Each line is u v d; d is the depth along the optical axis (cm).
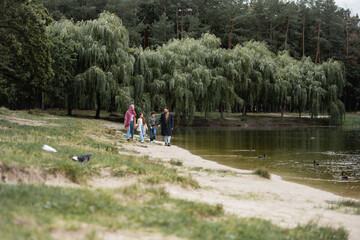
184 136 3578
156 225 554
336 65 6150
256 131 4538
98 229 488
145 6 9300
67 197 628
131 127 2412
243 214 757
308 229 677
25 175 808
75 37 4425
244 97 6078
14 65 3017
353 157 2192
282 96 5847
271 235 583
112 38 4378
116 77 4338
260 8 9162
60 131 2058
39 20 2392
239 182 1219
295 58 8756
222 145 2741
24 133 1603
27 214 500
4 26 2352
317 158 2133
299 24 9288
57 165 916
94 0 8225
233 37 8812
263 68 5831
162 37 8294
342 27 9200
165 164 1464
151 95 4772
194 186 1018
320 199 1066
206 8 9331
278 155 2242
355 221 812
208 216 666
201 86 4875
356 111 9031
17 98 4919
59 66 4034
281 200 989
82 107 4525
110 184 921
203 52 5272
